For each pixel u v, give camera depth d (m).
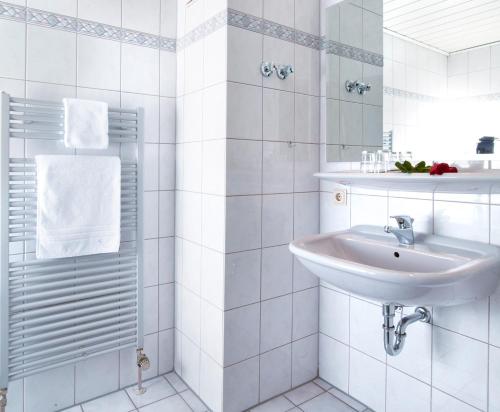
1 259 1.55
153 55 1.98
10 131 1.56
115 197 1.76
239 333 1.74
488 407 1.39
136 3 1.92
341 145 1.88
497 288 1.34
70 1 1.74
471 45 1.40
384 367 1.73
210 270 1.77
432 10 1.51
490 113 1.35
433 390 1.55
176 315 2.09
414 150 1.58
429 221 1.53
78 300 1.79
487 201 1.36
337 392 1.93
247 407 1.79
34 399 1.74
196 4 1.84
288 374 1.94
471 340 1.42
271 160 1.79
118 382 1.95
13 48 1.62
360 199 1.79
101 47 1.83
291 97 1.85
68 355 1.73
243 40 1.67
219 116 1.67
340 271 1.17
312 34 1.93
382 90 1.70
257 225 1.76
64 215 1.64
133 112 1.84
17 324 1.60
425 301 1.14
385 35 1.68
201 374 1.86
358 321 1.84
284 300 1.89
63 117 1.67
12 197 1.57
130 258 1.89
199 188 1.84
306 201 1.95
